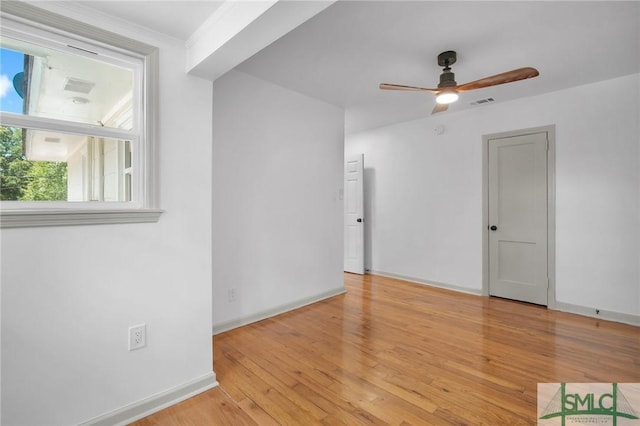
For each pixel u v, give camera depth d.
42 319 1.48
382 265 5.07
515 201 3.75
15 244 1.41
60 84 1.65
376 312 3.39
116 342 1.69
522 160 3.69
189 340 1.95
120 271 1.70
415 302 3.74
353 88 3.38
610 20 2.09
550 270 3.52
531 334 2.82
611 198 3.14
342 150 4.09
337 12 1.98
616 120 3.10
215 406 1.84
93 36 1.59
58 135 1.66
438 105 2.95
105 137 1.70
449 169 4.28
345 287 4.39
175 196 1.89
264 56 2.61
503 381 2.07
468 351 2.49
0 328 1.39
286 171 3.40
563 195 3.42
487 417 1.73
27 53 1.55
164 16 1.67
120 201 1.77
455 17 2.05
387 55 2.59
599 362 2.31
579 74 3.00
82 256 1.58
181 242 1.92
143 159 1.80
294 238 3.50
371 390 1.97
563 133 3.40
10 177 1.52
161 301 1.84
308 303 3.66
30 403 1.45
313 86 3.31
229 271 2.90
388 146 4.96
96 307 1.62
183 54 1.93
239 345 2.58
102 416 1.64
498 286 3.90
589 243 3.27
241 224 2.99
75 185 1.72
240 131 2.96
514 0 1.87
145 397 1.78
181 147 1.92
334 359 2.36
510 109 3.76
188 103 1.95
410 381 2.07
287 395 1.93
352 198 5.24
